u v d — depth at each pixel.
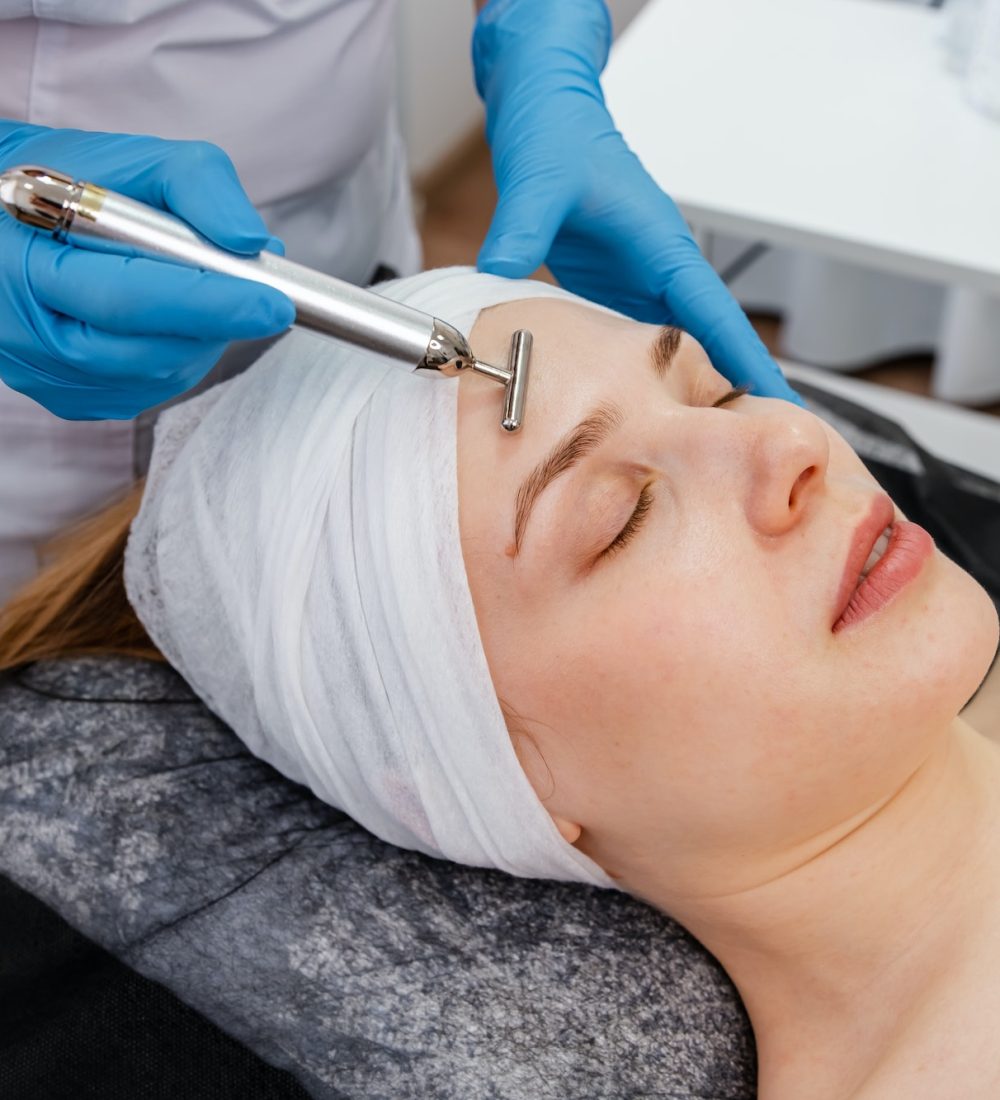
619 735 0.79
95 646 1.07
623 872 0.90
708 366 0.89
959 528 1.19
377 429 0.82
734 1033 0.93
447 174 2.62
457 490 0.80
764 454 0.77
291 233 1.15
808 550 0.78
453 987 0.90
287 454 0.85
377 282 1.28
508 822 0.86
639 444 0.80
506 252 1.00
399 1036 0.88
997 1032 0.80
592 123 1.14
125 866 0.94
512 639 0.80
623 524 0.78
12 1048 0.86
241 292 0.72
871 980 0.87
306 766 0.91
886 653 0.77
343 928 0.92
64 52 0.95
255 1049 0.88
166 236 0.74
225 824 0.97
